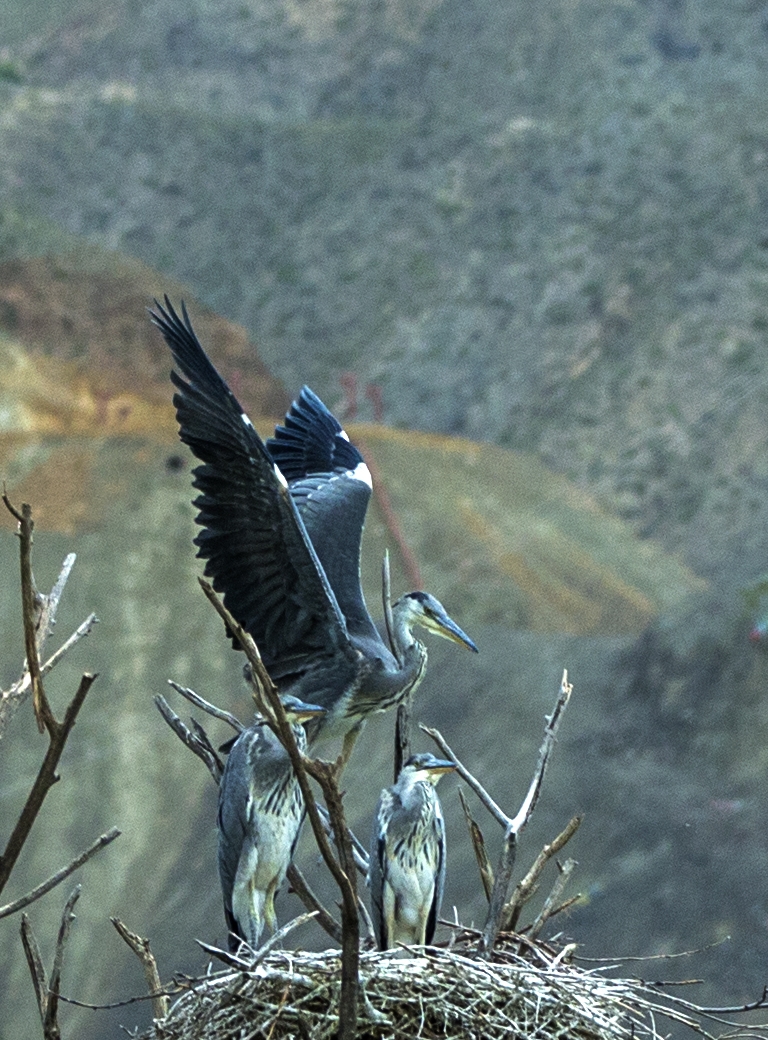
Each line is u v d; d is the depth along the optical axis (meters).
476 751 36.28
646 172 72.06
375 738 36.22
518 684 38.88
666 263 66.56
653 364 61.31
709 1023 25.98
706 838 31.66
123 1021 30.06
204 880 34.25
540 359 64.12
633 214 69.88
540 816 33.22
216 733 39.41
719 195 68.94
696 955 28.45
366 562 47.12
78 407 54.91
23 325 59.03
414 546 48.31
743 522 51.31
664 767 34.62
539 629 43.50
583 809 33.41
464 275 70.25
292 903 26.97
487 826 32.81
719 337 61.44
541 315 66.56
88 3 95.00
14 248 64.00
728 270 65.19
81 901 33.91
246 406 62.66
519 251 70.31
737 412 57.34
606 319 64.88
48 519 47.22
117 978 31.47
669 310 64.19
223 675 41.56
